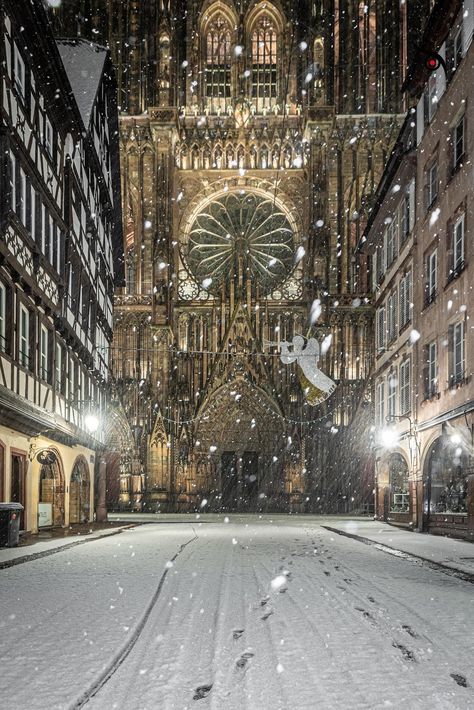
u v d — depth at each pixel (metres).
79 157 33.53
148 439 68.12
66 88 28.86
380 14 72.75
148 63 73.50
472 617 10.04
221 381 70.00
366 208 70.44
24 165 24.00
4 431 23.34
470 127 26.20
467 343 25.98
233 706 6.07
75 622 9.54
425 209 32.69
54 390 28.59
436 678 6.93
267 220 73.25
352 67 72.69
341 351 69.00
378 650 8.02
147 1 73.88
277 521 48.50
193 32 75.62
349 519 53.25
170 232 70.75
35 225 26.08
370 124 71.38
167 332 68.94
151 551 20.86
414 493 33.41
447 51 29.66
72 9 73.38
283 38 75.38
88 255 36.62
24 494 26.27
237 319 70.69
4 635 8.77
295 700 6.23
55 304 28.98
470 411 25.27
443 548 22.14
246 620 9.66
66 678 6.87
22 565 16.72
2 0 21.42
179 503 67.94
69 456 33.72
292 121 74.06
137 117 72.50
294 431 68.25
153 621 9.59
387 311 42.00
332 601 11.29
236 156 73.88
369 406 67.88
